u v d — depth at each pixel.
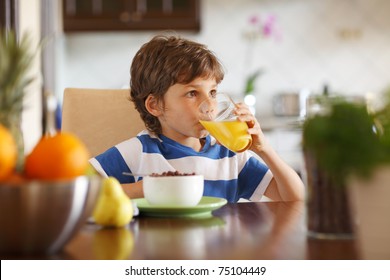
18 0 2.60
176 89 1.74
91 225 1.12
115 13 4.48
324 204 0.96
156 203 1.24
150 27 4.50
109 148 1.96
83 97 2.01
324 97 0.92
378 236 0.95
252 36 4.86
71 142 0.84
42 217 0.81
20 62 0.83
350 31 4.89
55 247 0.86
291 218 1.17
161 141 1.81
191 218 1.19
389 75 4.88
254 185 1.82
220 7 4.86
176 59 1.73
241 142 1.46
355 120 0.90
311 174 0.96
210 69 1.74
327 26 4.89
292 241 0.95
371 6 4.88
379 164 0.90
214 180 1.78
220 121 1.46
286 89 4.87
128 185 1.52
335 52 4.89
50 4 3.85
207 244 0.94
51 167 0.82
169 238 0.99
